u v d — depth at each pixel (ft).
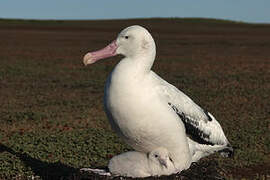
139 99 18.25
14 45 122.31
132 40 18.94
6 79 65.05
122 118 18.62
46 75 69.97
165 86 19.44
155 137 19.08
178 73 72.79
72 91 56.24
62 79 66.13
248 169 27.17
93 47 120.67
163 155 19.63
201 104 47.67
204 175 21.62
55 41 139.44
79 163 26.61
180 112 19.98
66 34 176.24
